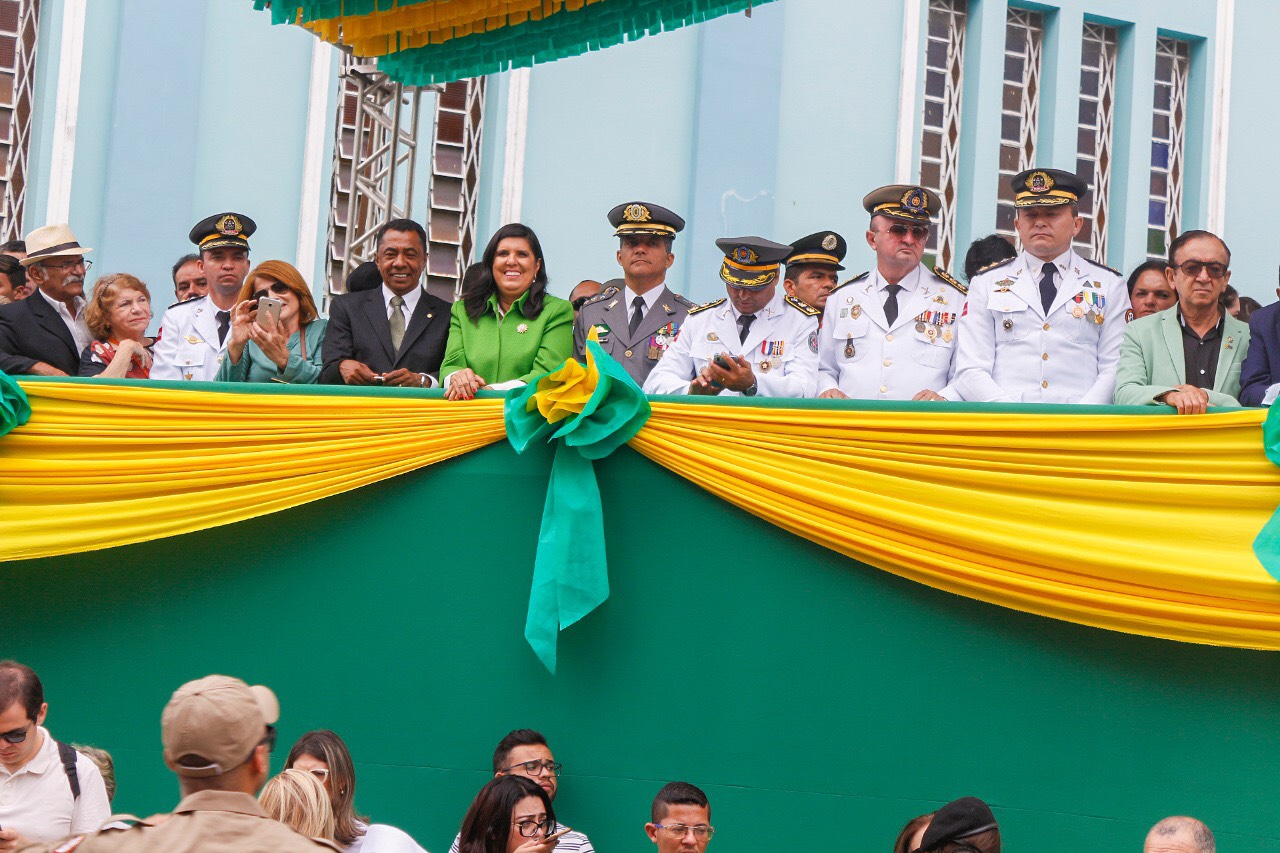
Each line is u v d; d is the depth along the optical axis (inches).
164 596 216.4
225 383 217.9
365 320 252.4
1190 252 229.6
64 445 215.2
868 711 206.1
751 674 208.1
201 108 383.6
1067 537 200.8
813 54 412.2
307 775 171.6
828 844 204.5
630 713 208.8
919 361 242.2
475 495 213.9
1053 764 203.2
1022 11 427.5
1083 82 431.5
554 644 204.1
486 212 394.3
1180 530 199.9
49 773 182.5
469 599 212.7
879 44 417.4
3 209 376.2
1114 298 239.0
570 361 207.0
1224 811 201.5
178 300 301.9
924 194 246.4
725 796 206.5
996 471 203.6
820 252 292.0
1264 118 435.8
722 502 210.2
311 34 391.2
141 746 213.9
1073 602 200.7
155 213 374.3
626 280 273.3
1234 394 230.2
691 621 209.5
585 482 208.2
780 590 208.7
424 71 285.9
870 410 207.5
